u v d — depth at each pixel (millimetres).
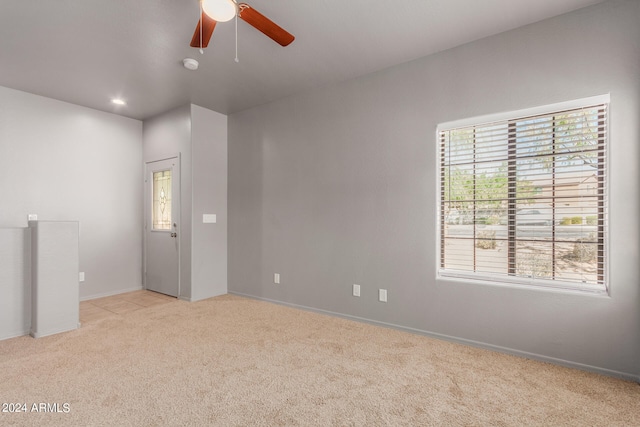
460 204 2859
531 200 2553
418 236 2990
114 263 4531
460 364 2375
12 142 3648
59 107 4020
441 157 2951
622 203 2164
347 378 2176
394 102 3127
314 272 3684
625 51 2162
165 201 4539
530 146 2535
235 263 4461
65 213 4062
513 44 2543
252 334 2979
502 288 2574
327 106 3588
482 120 2709
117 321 3352
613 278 2188
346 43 2736
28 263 3008
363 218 3320
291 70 3225
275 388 2051
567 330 2326
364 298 3312
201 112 4258
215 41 2676
